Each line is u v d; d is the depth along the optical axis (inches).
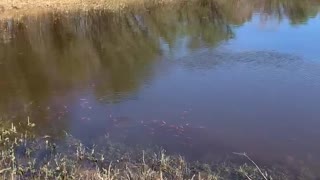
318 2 1254.3
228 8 1187.9
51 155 390.6
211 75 610.5
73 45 804.0
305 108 491.8
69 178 347.6
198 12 1125.7
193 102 517.3
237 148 406.9
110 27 957.2
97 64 680.4
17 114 494.9
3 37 861.8
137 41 828.0
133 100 527.8
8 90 575.8
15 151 397.7
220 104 509.7
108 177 339.0
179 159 377.4
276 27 911.7
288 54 697.0
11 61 705.6
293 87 553.6
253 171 359.6
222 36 847.1
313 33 843.4
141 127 452.4
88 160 378.6
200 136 430.9
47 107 514.3
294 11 1123.3
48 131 446.3
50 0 1218.0
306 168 367.9
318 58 669.3
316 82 567.5
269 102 510.6
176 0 1290.6
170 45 790.5
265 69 625.9
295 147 408.2
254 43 781.3
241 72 617.6
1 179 339.9
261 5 1235.9
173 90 557.3
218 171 359.6
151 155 388.8
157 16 1075.9
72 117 483.2
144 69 647.8
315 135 431.5
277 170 363.3
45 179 345.7
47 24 981.2
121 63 682.8
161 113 488.4
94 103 521.3
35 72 647.8
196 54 720.3
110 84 586.2
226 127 451.5
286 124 455.8
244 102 513.0
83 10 1131.9
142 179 342.0
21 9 1131.3
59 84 594.6
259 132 439.5
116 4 1211.9
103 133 439.8
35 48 780.6
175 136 431.2
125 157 384.8
